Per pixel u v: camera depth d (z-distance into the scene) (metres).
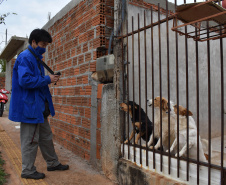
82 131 4.19
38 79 3.13
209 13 1.84
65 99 4.93
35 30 3.32
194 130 2.60
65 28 4.93
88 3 3.96
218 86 5.51
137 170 2.89
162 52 4.17
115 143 3.24
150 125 3.14
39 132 3.51
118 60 3.27
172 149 2.66
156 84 4.00
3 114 10.24
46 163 4.03
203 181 2.28
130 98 3.53
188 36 2.24
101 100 3.55
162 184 2.57
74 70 4.48
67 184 3.14
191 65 4.78
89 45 3.91
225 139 5.18
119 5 3.32
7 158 4.11
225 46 5.71
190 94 4.75
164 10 4.29
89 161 3.95
